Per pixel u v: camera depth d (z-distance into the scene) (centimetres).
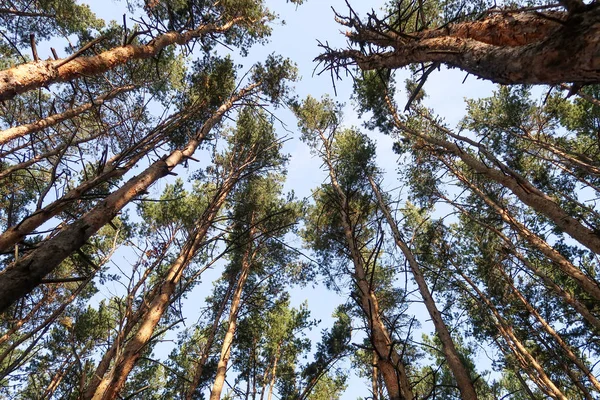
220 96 988
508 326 1011
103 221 330
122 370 363
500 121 1103
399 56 467
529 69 237
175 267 529
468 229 1209
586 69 200
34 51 473
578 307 793
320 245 1197
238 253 1216
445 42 368
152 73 1006
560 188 1026
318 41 655
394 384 412
